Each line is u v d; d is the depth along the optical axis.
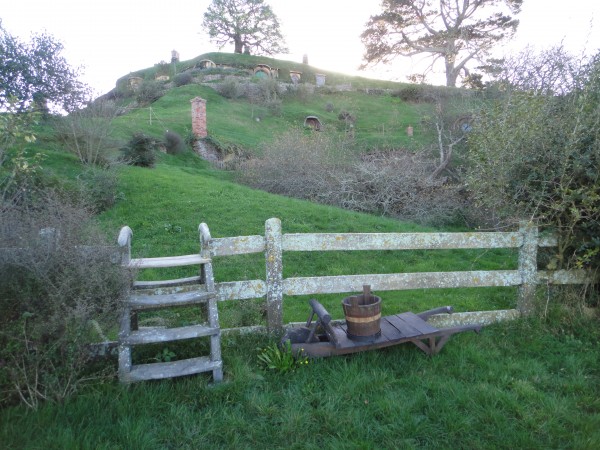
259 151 22.41
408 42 37.94
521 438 2.91
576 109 4.86
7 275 3.17
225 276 6.89
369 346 3.95
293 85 45.81
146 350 3.98
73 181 10.98
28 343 3.19
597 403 3.31
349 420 3.09
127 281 3.53
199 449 2.83
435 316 4.85
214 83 42.62
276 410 3.22
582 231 4.91
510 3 33.31
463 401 3.32
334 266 7.58
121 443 2.84
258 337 4.30
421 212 14.02
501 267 7.86
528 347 4.33
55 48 14.57
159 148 21.91
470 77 27.05
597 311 4.94
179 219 9.98
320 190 15.49
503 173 5.39
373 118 39.84
